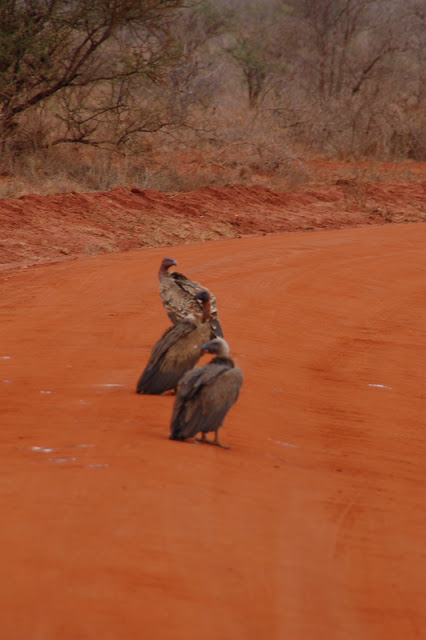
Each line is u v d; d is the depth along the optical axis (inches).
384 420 997.2
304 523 565.6
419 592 482.6
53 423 762.2
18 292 1632.6
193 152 3619.6
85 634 354.6
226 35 6343.5
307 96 4872.0
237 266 2022.6
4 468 596.1
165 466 628.4
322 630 405.7
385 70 5408.5
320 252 2321.6
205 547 477.4
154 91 3425.2
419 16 5920.3
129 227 2498.8
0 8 2979.8
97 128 3373.5
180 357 881.5
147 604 392.2
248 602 417.7
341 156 4537.4
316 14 5629.9
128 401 868.0
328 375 1194.6
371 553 535.8
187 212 2768.2
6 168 3038.9
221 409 722.8
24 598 378.3
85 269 1909.4
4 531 456.8
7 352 1130.0
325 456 802.8
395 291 1915.6
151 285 1715.1
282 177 3622.0
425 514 658.8
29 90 3137.3
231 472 655.1
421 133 4896.7
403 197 3570.4
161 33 3344.0
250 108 4527.6
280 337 1393.9
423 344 1475.1
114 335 1267.2
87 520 488.4
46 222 2343.8
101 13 3014.3
